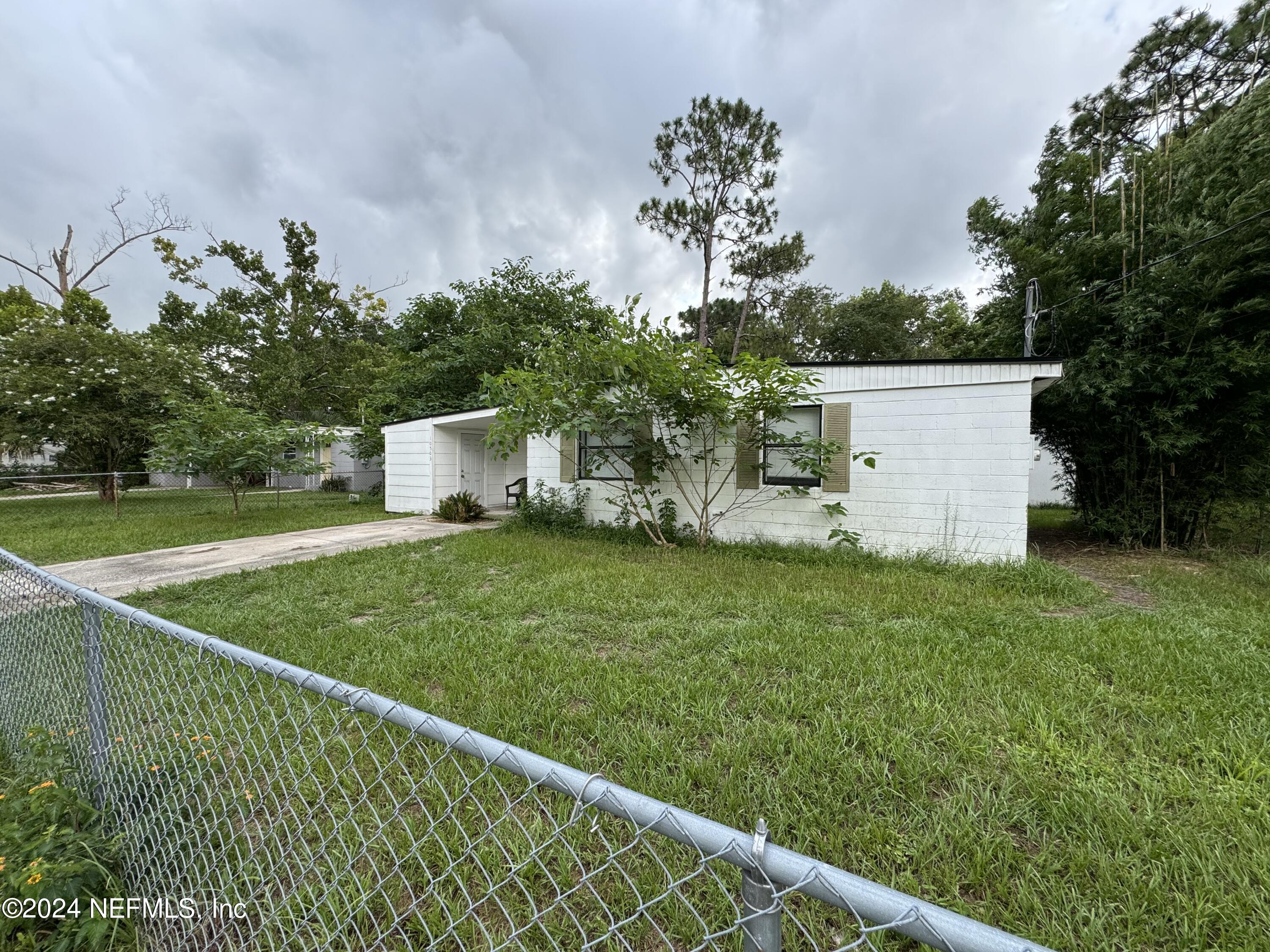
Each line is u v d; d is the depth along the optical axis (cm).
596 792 81
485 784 192
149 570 538
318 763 205
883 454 610
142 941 137
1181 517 660
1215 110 854
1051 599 432
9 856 136
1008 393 553
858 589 448
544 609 394
